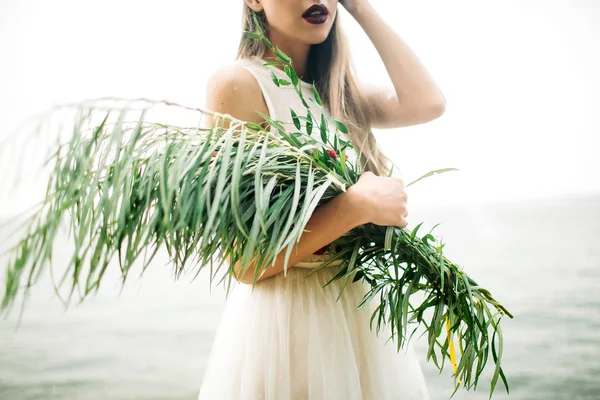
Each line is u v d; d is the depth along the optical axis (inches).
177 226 23.2
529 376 89.8
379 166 48.8
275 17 40.2
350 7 49.3
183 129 27.7
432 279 35.2
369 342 37.2
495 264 133.0
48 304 122.2
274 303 35.9
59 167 23.7
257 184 24.2
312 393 33.4
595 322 103.6
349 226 31.4
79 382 90.7
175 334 110.5
